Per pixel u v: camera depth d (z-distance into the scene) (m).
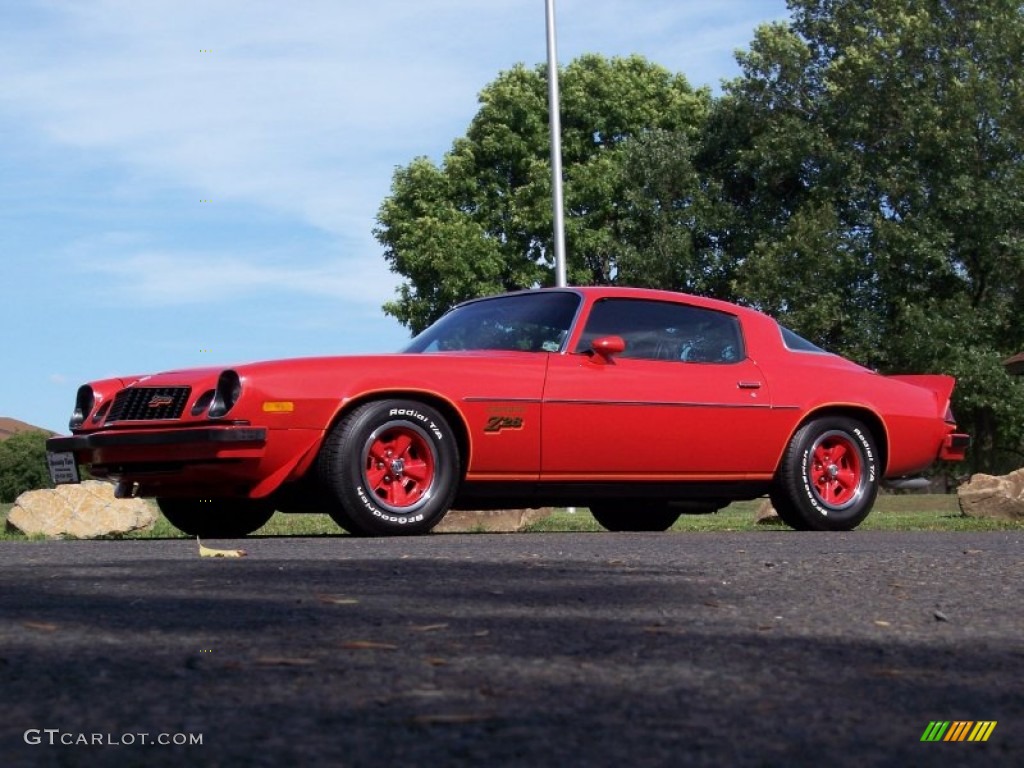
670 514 7.61
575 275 31.58
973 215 26.69
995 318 26.67
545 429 6.06
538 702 1.81
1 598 2.94
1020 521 9.12
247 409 5.46
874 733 1.65
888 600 3.06
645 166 30.73
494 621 2.60
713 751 1.53
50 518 7.72
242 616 2.63
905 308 26.84
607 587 3.23
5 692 1.85
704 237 31.12
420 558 4.05
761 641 2.40
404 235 31.80
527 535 5.95
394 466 5.70
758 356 6.84
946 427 7.40
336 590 3.10
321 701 1.79
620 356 6.38
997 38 26.84
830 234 27.23
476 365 5.96
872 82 27.19
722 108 30.48
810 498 6.86
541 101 32.41
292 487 5.75
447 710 1.75
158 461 5.65
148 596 2.97
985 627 2.66
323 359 5.67
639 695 1.87
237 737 1.57
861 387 7.07
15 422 64.81
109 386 6.10
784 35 29.09
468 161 32.19
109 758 1.46
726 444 6.59
